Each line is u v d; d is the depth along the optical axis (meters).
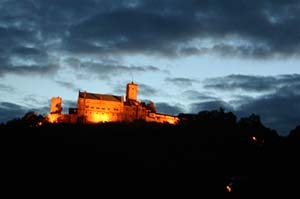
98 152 192.75
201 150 198.62
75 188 160.88
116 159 185.00
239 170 172.62
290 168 159.50
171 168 177.00
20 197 154.88
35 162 180.25
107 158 185.88
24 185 162.25
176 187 161.00
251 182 155.50
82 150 194.62
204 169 175.62
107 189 160.12
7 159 182.50
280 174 156.00
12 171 172.00
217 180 164.62
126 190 159.50
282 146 190.50
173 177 168.62
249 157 187.38
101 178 167.88
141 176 169.50
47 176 168.88
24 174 170.00
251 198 145.75
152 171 174.12
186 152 195.62
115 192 158.12
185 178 167.62
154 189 160.12
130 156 188.88
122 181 165.62
